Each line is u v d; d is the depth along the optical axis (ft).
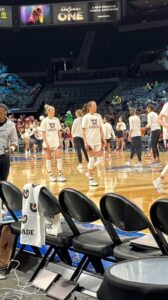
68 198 10.88
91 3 89.56
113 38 94.79
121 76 93.30
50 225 11.74
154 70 90.84
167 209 9.05
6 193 13.17
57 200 11.28
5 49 96.43
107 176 32.40
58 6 89.66
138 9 90.22
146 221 9.52
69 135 69.21
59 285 11.22
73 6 89.61
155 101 78.13
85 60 97.04
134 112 39.47
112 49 95.66
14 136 19.70
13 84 93.76
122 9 90.33
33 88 93.66
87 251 10.65
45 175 35.14
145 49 93.50
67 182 29.91
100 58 96.58
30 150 70.08
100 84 91.15
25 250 14.97
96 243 10.64
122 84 89.10
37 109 88.94
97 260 11.50
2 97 92.12
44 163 48.14
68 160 51.21
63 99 90.27
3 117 19.44
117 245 10.39
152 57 92.63
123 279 5.48
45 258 12.48
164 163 41.32
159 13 89.45
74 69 95.55
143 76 90.22
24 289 11.80
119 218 10.02
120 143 64.13
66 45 96.99
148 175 32.17
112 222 10.47
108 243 10.59
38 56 97.45
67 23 90.02
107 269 5.91
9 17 89.71
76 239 11.11
